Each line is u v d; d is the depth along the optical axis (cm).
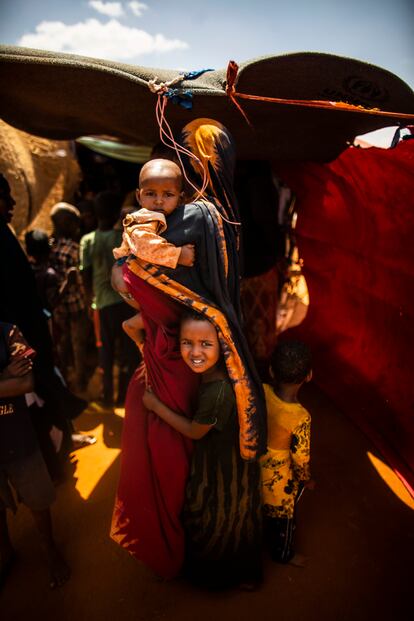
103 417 404
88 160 606
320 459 346
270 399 241
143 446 226
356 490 316
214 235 192
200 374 216
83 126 309
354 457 348
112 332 394
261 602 237
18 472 232
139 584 248
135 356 392
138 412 231
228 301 205
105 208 381
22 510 300
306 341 494
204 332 193
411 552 267
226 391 206
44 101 243
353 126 265
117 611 233
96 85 218
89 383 469
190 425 210
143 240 175
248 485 221
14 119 277
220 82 217
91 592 244
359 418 384
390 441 353
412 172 269
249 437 210
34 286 289
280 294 582
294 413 235
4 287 270
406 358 343
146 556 234
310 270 497
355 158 302
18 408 232
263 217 410
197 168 207
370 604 235
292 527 255
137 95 227
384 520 291
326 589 244
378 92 222
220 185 209
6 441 227
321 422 389
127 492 229
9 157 445
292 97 227
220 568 234
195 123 209
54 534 280
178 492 223
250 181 402
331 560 262
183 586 246
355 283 411
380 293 373
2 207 280
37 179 506
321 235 448
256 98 204
